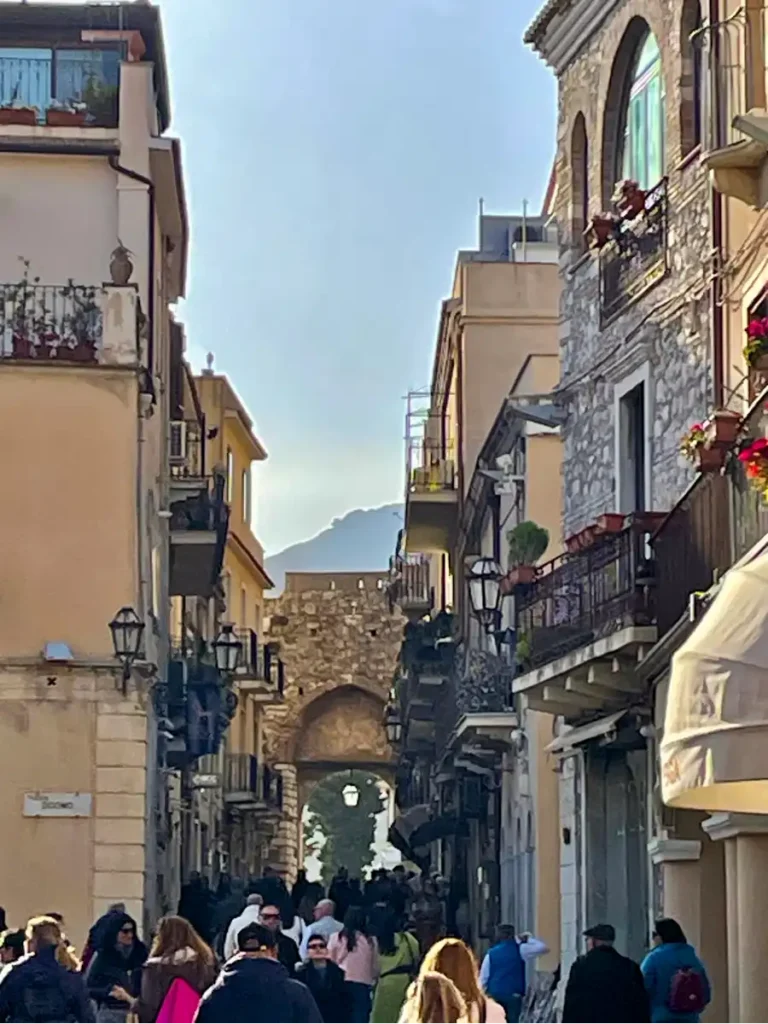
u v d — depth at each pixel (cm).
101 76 3300
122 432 2891
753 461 1498
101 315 2912
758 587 1099
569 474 2588
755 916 1620
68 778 2817
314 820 9475
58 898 2794
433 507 4422
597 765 2470
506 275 4269
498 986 2191
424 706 4453
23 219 3155
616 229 2338
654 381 2258
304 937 2392
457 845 4578
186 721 3500
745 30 1886
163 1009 1406
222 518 3678
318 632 6881
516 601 2533
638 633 2061
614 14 2397
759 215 1844
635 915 2377
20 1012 1376
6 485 2869
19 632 2844
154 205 3247
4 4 3278
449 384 4825
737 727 1059
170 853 3747
